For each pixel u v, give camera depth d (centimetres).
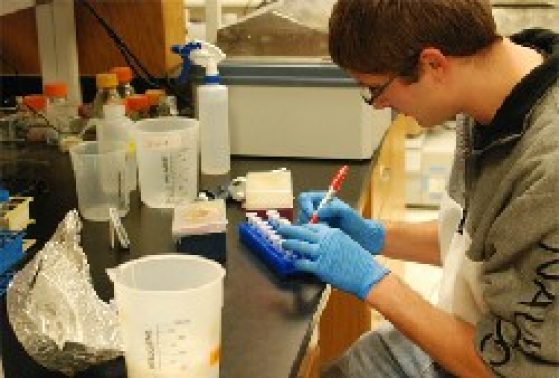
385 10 120
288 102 204
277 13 210
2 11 193
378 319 226
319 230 138
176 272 110
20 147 218
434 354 132
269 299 128
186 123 184
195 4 285
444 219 165
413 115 132
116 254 148
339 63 131
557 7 332
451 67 124
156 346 100
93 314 112
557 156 112
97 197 168
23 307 110
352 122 202
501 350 120
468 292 135
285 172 176
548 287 114
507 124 122
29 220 161
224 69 203
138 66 241
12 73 246
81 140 207
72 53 234
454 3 119
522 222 115
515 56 126
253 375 105
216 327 103
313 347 134
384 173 239
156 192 175
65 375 109
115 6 237
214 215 148
